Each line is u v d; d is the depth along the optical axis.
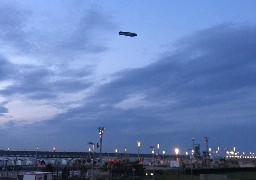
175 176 83.50
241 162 169.25
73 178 85.25
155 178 79.44
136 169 88.94
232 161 157.25
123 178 80.38
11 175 91.38
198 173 97.69
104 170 99.94
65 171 89.69
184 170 94.88
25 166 130.25
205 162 137.25
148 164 143.25
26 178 60.31
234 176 90.50
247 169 115.50
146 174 88.69
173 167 118.56
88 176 89.19
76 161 147.25
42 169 112.88
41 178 61.78
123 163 92.56
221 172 104.50
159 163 146.00
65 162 150.12
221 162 151.38
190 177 83.00
